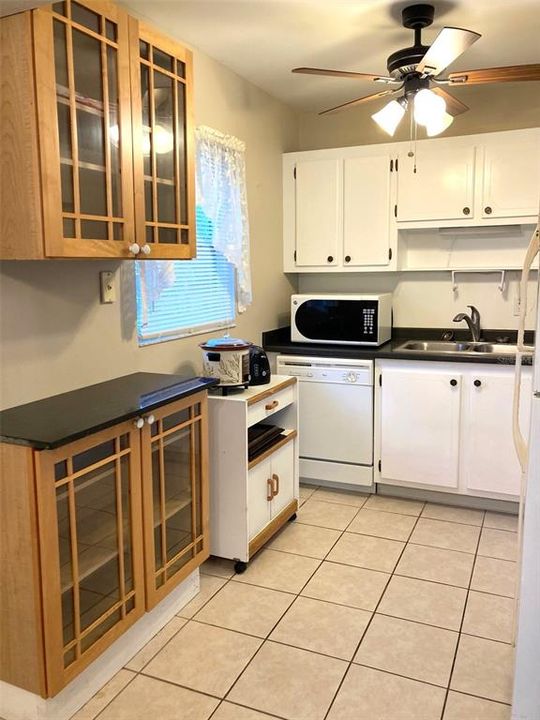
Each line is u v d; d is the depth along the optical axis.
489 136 3.53
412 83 2.69
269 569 2.86
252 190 3.71
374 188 3.85
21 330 2.14
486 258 3.91
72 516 1.85
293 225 4.11
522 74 2.56
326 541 3.14
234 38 2.97
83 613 1.95
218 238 3.28
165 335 2.97
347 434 3.73
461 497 3.57
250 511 2.83
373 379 3.62
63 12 1.85
